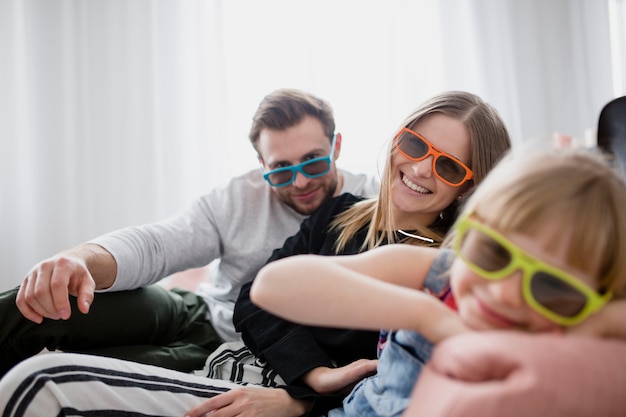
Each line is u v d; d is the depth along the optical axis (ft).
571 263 2.10
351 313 2.33
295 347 3.92
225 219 5.12
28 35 7.17
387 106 8.17
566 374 1.85
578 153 2.34
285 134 4.87
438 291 2.71
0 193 7.07
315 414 3.69
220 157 7.70
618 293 2.21
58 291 3.56
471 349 1.99
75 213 7.29
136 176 7.47
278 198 5.21
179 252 4.83
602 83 8.74
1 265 7.08
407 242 3.94
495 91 8.50
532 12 8.66
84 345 4.17
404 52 8.20
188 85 7.66
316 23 8.01
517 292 2.13
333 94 8.07
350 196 4.66
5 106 7.07
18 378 3.00
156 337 4.64
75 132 7.28
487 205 2.24
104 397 3.22
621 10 8.93
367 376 3.54
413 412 2.04
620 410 1.84
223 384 3.80
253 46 7.81
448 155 3.91
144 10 7.45
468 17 8.39
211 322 5.18
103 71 7.35
